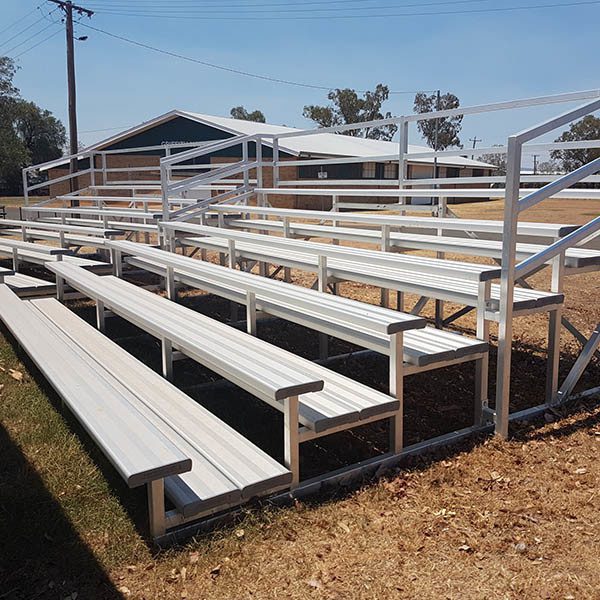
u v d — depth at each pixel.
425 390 4.19
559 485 2.77
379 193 5.67
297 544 2.35
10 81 38.72
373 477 2.88
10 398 3.82
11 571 2.19
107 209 9.13
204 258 8.04
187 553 2.30
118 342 5.27
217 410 3.85
